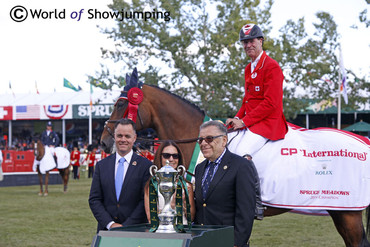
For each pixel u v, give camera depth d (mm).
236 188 3305
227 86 17578
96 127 39156
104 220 3516
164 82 17594
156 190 2730
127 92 4863
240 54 17094
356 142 4543
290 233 7617
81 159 27047
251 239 7066
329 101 21469
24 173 19234
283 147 4430
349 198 4363
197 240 2342
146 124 4879
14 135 39688
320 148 4469
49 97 33812
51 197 13477
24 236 7320
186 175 4512
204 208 3383
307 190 4355
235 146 4398
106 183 3625
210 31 17281
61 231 7777
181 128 4797
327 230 7895
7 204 11703
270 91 4375
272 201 4363
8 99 33875
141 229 2727
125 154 3670
